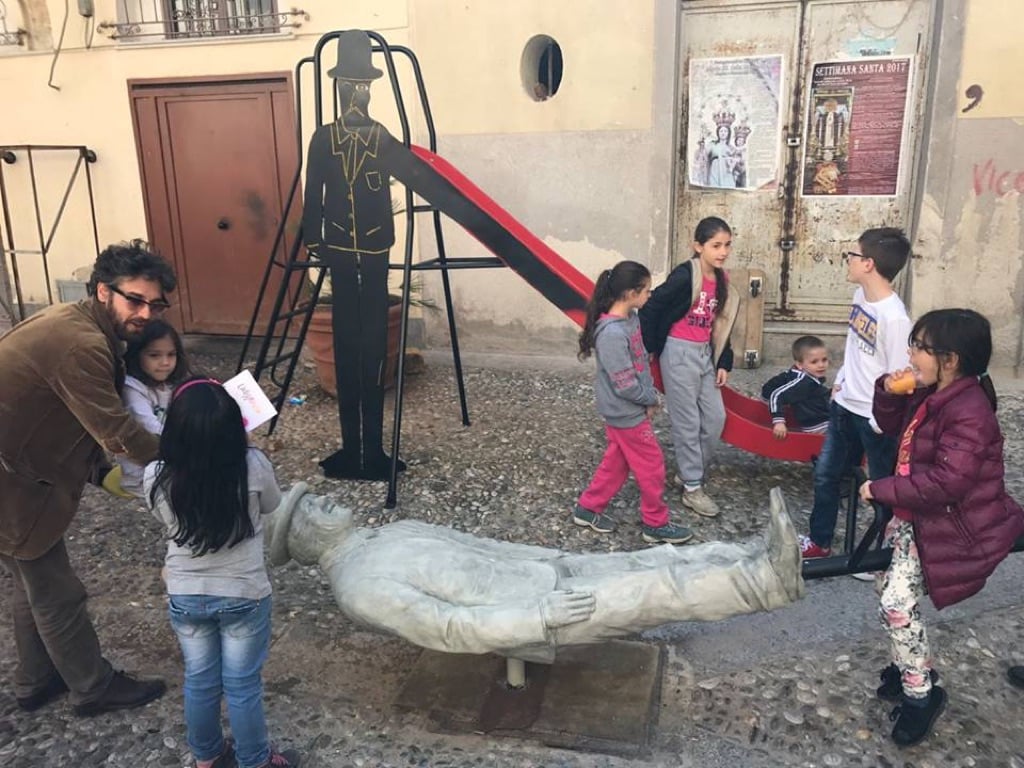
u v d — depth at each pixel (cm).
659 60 641
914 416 260
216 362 738
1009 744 262
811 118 645
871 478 344
